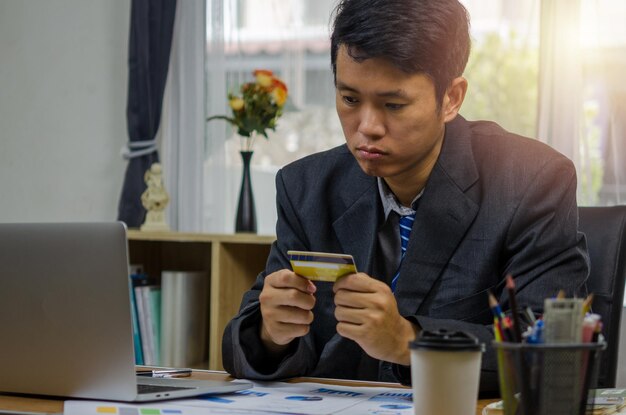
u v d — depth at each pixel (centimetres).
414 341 95
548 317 87
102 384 115
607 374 155
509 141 156
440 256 149
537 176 149
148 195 282
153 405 111
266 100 270
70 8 324
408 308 148
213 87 301
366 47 126
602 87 265
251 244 273
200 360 280
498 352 89
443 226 148
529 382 85
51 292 115
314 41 296
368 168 135
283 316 132
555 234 144
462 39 135
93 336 114
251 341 140
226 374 148
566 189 149
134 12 301
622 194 264
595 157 266
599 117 266
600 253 161
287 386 132
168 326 274
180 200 302
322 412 107
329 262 122
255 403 114
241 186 274
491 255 147
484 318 147
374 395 122
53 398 120
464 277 147
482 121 166
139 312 271
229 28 301
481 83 278
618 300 158
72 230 113
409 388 131
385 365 152
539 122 267
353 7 128
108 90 320
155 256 305
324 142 295
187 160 301
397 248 154
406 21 126
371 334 121
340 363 154
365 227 155
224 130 300
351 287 123
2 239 117
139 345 270
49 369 118
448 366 92
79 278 113
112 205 319
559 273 141
